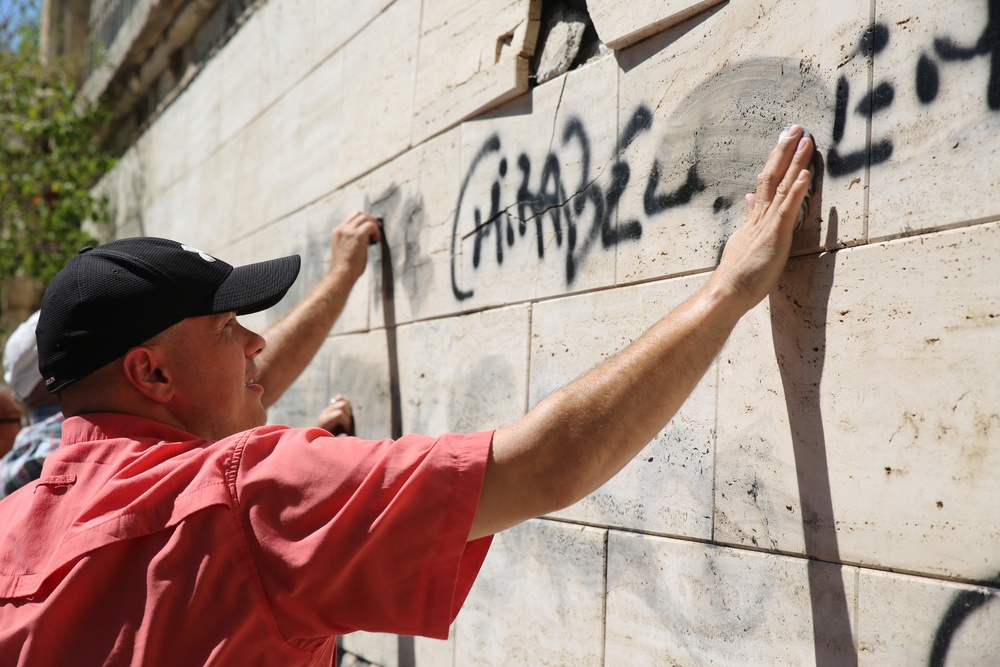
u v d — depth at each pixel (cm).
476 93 231
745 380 155
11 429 324
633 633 175
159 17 525
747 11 159
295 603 122
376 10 294
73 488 134
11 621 125
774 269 142
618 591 179
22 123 684
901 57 131
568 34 207
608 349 185
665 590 168
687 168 169
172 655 119
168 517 125
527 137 215
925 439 124
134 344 138
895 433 128
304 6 354
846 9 140
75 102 768
